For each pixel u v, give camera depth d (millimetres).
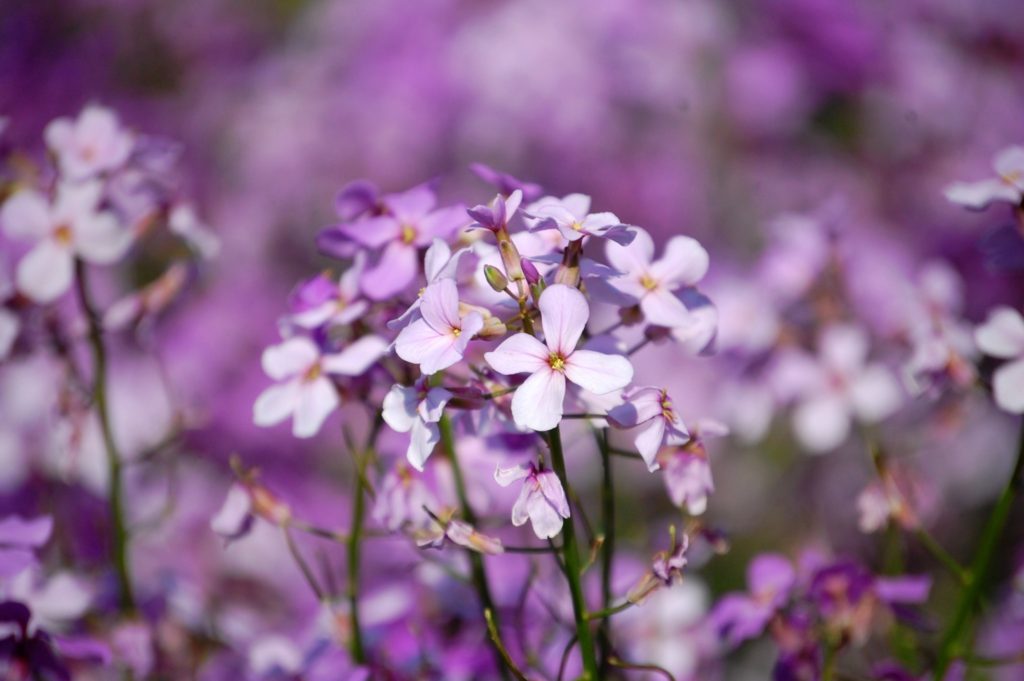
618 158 628
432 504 308
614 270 277
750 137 634
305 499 582
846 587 316
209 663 370
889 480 325
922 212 630
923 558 479
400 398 278
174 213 360
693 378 537
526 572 353
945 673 314
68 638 325
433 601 346
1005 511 312
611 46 630
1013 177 312
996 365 488
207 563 480
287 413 307
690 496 293
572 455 516
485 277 282
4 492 417
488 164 636
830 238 414
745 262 597
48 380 434
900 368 416
